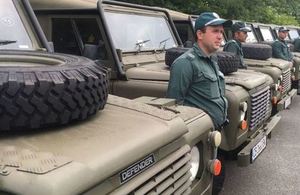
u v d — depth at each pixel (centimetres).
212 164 280
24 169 149
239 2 1775
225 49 667
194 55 364
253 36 1184
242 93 434
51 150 165
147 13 557
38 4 511
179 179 223
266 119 545
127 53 488
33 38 311
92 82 203
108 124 202
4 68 185
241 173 566
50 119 183
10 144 168
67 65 208
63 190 146
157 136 201
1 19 303
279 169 585
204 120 280
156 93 428
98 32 470
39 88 179
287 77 758
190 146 252
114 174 171
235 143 420
